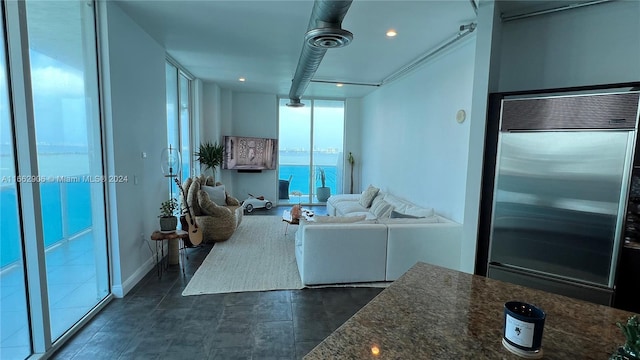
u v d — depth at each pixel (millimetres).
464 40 3602
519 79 2963
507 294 1329
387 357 900
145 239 3715
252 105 7938
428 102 4555
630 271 2252
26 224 2115
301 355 2275
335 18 2307
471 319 1123
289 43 4039
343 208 5828
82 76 2721
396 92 5797
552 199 2436
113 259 3088
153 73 3910
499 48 2916
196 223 4680
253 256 4324
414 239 3557
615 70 2574
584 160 2285
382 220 3713
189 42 4031
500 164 2660
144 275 3629
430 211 3992
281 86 7062
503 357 910
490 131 2738
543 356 914
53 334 2363
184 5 2982
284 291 3309
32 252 2141
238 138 7680
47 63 2309
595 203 2270
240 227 5891
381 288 3426
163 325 2633
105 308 2895
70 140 2568
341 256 3449
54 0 2375
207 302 3035
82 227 2725
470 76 3553
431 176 4469
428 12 2969
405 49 4062
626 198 2166
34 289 2158
